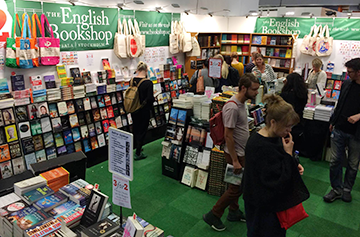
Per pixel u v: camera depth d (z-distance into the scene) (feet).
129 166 6.29
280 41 25.64
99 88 15.65
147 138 19.34
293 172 6.07
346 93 11.31
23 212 7.52
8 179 9.57
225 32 26.78
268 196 5.99
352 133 11.39
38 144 13.62
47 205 7.78
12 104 12.25
